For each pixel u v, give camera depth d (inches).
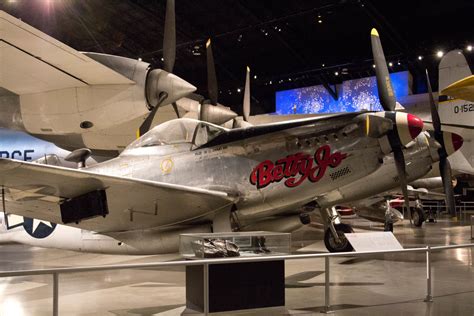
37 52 417.7
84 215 259.9
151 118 451.8
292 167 277.6
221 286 180.9
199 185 285.6
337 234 337.7
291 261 321.7
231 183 281.6
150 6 959.0
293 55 1114.1
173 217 292.2
